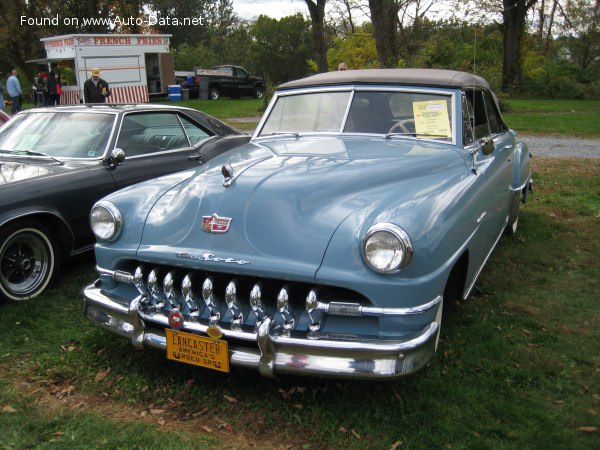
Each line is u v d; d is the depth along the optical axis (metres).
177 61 46.62
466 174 3.59
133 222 3.30
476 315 4.09
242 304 2.99
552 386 3.17
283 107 4.50
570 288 4.66
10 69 38.16
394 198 2.97
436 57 20.92
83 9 35.78
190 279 3.05
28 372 3.44
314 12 21.17
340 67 9.61
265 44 58.88
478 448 2.65
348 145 3.80
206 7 60.53
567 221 6.75
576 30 41.41
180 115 6.12
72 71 32.19
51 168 4.85
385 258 2.63
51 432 2.86
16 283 4.44
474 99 4.38
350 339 2.71
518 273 4.99
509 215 5.54
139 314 3.11
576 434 2.75
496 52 33.41
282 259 2.78
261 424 2.90
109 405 3.11
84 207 4.80
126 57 26.03
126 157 5.32
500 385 3.17
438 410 2.93
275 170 3.28
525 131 16.98
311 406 3.00
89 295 3.37
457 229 3.07
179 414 3.01
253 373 3.36
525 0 30.44
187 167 5.82
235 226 2.95
